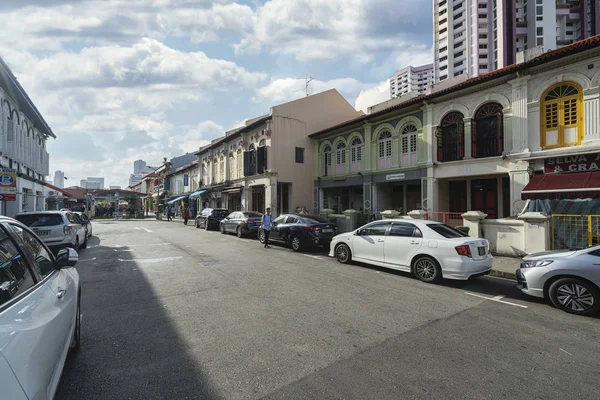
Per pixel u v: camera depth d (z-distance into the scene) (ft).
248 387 9.49
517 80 38.34
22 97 46.26
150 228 73.20
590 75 33.53
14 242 8.15
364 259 27.58
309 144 74.64
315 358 11.30
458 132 44.93
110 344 12.32
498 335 13.50
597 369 10.72
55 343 7.45
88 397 8.92
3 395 4.75
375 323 14.69
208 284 21.54
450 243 22.15
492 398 9.05
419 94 56.34
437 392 9.29
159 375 10.12
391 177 54.49
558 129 35.78
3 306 6.15
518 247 31.76
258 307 16.79
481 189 48.01
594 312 15.83
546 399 9.03
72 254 10.89
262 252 36.17
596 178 31.50
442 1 261.44
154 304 17.25
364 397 9.03
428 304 17.74
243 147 79.05
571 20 218.79
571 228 29.22
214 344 12.37
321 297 18.70
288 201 72.59
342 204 71.82
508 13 216.13
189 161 157.89
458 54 251.39
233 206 89.97
